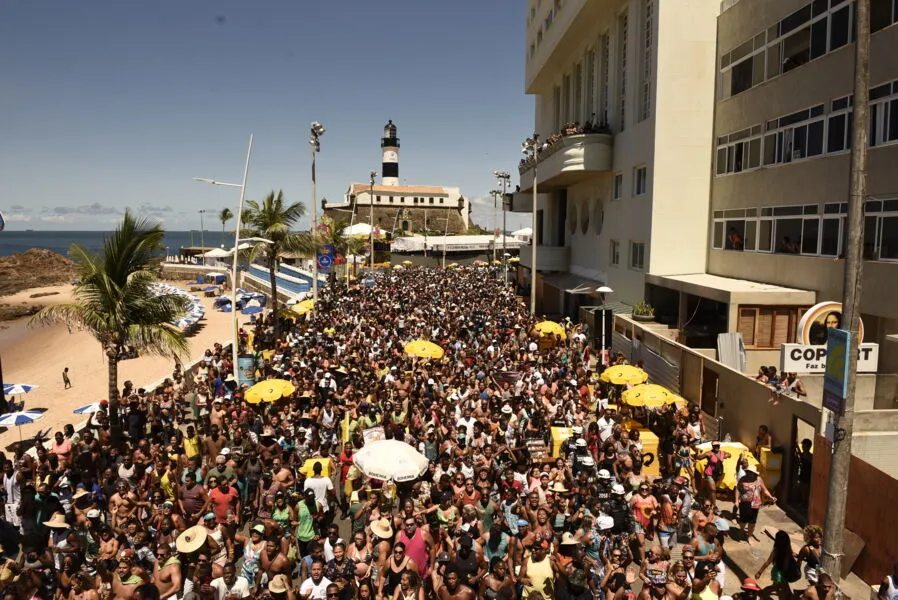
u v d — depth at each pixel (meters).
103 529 8.95
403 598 7.00
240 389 16.84
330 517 10.34
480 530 8.66
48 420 22.59
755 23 21.17
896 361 15.59
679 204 24.44
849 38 16.62
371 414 13.38
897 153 14.85
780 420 12.29
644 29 26.45
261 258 59.66
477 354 20.78
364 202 121.62
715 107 24.03
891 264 14.93
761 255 20.89
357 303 34.22
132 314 14.75
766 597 8.70
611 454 11.09
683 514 10.24
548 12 39.56
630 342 21.39
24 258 104.81
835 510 8.12
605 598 7.44
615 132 30.25
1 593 7.67
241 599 7.08
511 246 87.75
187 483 9.98
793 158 19.27
